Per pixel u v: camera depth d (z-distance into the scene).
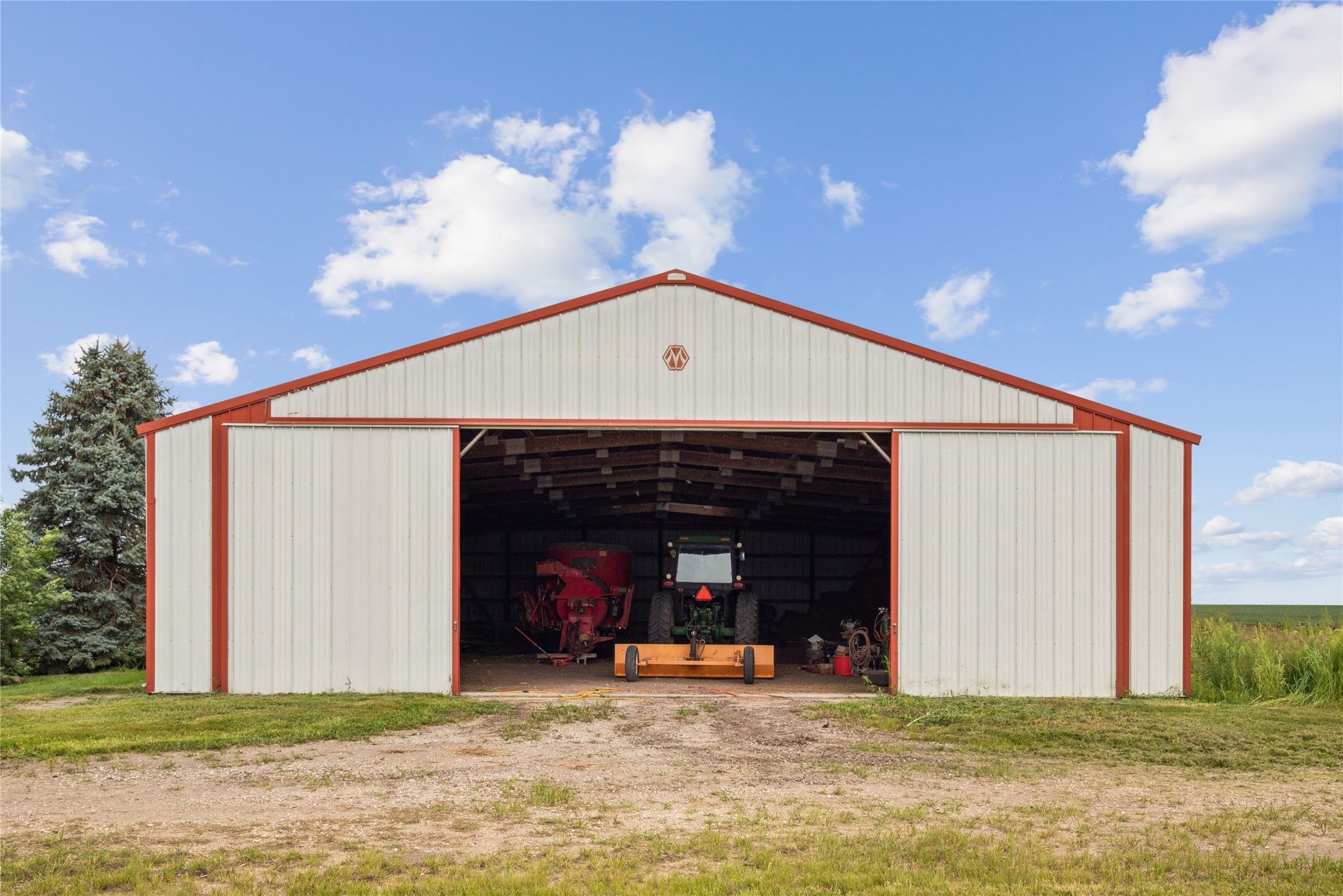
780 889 5.08
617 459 16.55
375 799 7.05
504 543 24.64
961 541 12.70
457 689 12.47
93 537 18.55
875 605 22.64
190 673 12.30
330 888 4.98
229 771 7.94
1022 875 5.36
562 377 12.84
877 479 16.33
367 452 12.65
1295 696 12.36
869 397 12.87
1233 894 5.15
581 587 17.89
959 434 12.82
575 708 11.50
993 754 9.10
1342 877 5.44
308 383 12.68
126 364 19.86
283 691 12.32
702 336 12.94
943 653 12.59
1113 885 5.25
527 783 7.65
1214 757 8.90
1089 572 12.65
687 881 5.16
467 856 5.66
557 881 5.21
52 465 19.27
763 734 10.05
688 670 14.50
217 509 12.46
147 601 12.33
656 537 24.78
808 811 6.83
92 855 5.54
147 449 12.45
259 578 12.42
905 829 6.38
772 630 23.42
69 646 17.84
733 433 14.50
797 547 24.88
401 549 12.55
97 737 9.26
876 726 10.44
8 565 16.20
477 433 13.52
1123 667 12.54
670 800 7.14
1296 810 7.01
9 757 8.34
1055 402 12.84
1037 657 12.56
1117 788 7.71
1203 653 14.36
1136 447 12.82
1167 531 12.72
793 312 12.95
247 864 5.43
